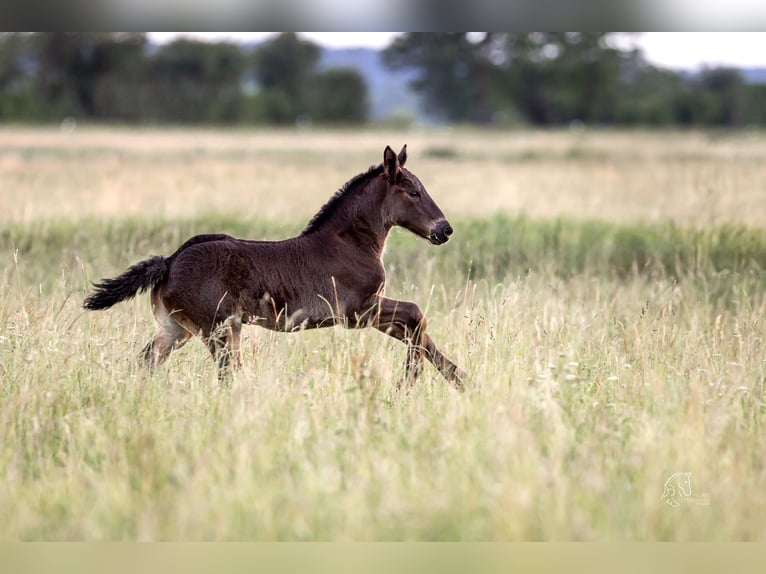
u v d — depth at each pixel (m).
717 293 38.38
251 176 80.19
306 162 105.88
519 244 47.38
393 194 28.17
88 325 29.00
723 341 29.17
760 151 122.12
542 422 22.53
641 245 46.97
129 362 25.86
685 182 73.12
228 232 48.72
